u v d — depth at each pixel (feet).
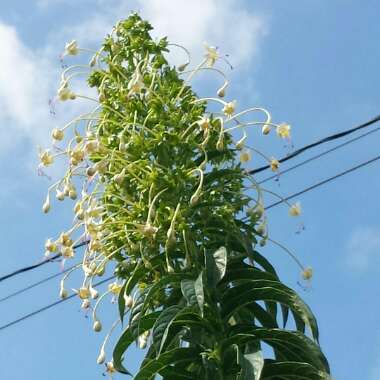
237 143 5.84
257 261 5.74
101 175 5.84
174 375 5.34
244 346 5.36
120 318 5.62
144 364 5.52
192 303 5.22
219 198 5.78
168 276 5.43
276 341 5.33
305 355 5.29
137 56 6.21
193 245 5.58
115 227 5.74
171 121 5.84
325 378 5.18
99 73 6.16
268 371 5.24
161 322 5.32
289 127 5.92
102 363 5.70
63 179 5.93
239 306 5.46
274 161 5.98
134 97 6.02
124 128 5.76
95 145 5.74
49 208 5.92
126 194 5.77
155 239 5.61
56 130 5.98
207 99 5.96
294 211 5.97
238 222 5.76
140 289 5.75
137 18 6.32
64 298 5.79
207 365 5.33
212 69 6.14
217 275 5.41
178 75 6.12
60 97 6.07
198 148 5.82
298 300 5.38
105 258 5.72
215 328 5.42
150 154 5.82
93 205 5.74
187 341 5.43
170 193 5.69
